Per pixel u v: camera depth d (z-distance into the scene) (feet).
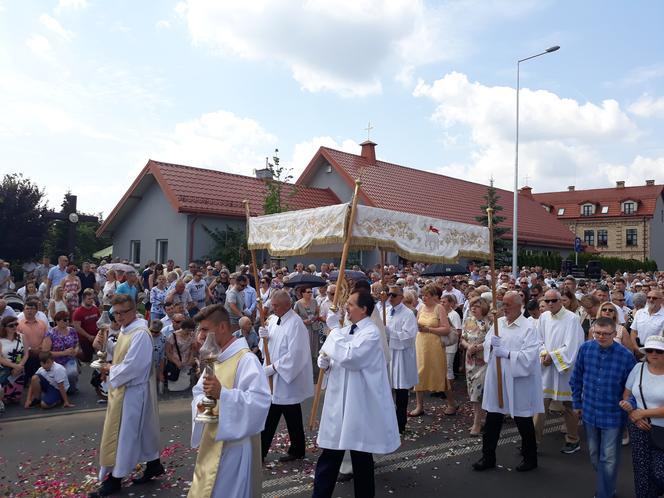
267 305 38.40
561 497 17.43
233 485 11.94
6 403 28.63
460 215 96.32
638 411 15.06
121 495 16.92
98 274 50.49
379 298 25.39
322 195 86.02
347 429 15.28
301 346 20.26
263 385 12.26
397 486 18.22
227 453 11.98
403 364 23.59
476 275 55.11
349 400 15.46
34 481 18.29
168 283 44.47
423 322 27.07
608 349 16.63
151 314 39.93
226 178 75.15
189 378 31.78
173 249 67.56
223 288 43.32
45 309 45.68
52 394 27.84
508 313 20.52
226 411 11.58
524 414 19.60
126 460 16.66
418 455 21.30
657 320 26.35
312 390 20.76
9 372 28.53
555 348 22.50
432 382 26.76
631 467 20.30
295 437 20.33
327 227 18.97
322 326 39.01
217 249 65.51
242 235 65.72
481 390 23.76
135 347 16.84
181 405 28.55
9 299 39.86
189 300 39.19
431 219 21.01
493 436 19.79
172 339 31.48
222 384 12.34
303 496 17.24
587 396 16.89
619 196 207.62
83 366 37.29
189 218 65.92
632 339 25.81
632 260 141.79
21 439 22.84
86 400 29.43
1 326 28.78
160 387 31.32
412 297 28.63
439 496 17.43
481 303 24.23
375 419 15.43
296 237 20.20
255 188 76.23
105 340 28.50
